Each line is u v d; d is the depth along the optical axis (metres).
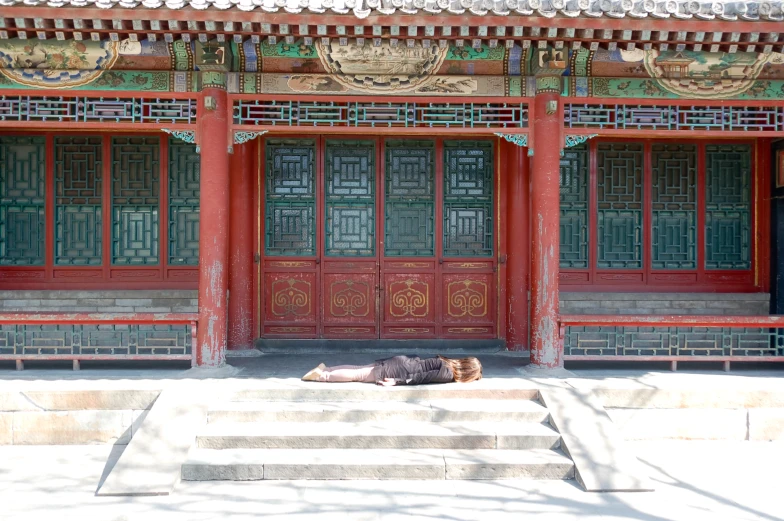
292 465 5.42
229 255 8.88
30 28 6.29
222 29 6.28
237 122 7.40
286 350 9.10
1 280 8.95
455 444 5.79
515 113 7.66
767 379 7.03
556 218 7.31
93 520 4.57
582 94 7.37
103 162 9.01
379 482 5.38
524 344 9.06
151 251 9.09
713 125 7.37
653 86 7.38
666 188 9.36
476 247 9.30
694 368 7.74
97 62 7.05
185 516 4.65
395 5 5.95
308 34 6.36
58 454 6.12
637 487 5.16
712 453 6.20
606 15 6.10
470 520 4.60
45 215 8.98
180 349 8.87
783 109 7.38
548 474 5.46
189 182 9.14
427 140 9.22
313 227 9.20
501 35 6.34
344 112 7.90
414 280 9.27
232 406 6.25
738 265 9.36
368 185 9.22
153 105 7.25
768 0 6.10
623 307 9.16
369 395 6.54
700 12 6.09
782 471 5.68
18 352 8.81
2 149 8.95
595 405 6.26
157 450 5.51
